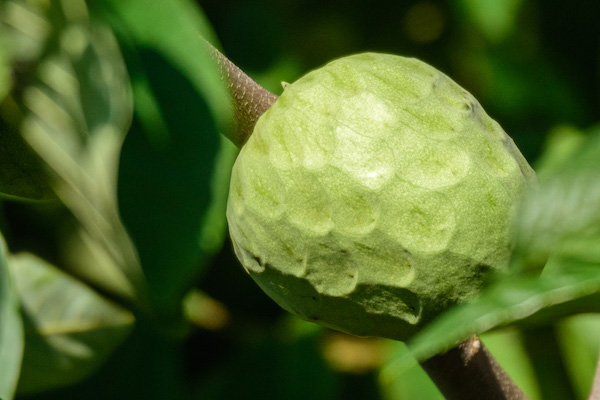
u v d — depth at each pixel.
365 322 0.55
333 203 0.53
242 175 0.55
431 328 0.44
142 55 0.47
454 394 0.55
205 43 0.48
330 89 0.55
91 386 0.71
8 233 0.73
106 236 0.53
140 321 0.71
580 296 0.45
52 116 0.53
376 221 0.53
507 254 0.53
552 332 0.73
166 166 0.48
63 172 0.54
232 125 0.56
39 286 0.65
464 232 0.53
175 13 0.47
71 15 0.50
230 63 0.56
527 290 0.44
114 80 0.48
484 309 0.44
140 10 0.47
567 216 0.44
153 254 0.48
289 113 0.55
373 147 0.54
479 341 0.54
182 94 0.47
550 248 0.44
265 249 0.55
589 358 0.72
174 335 0.50
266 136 0.55
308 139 0.54
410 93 0.55
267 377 0.72
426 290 0.53
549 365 0.73
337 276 0.54
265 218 0.55
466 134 0.54
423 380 0.71
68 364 0.66
